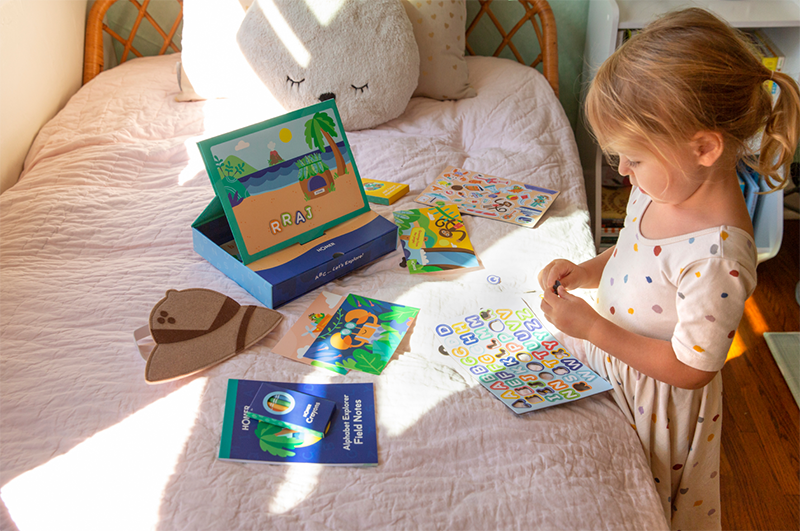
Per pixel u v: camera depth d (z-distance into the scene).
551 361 0.99
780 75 0.73
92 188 1.46
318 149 1.25
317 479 0.80
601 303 0.99
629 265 0.91
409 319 1.08
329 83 1.72
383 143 1.69
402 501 0.77
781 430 1.53
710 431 0.95
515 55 2.25
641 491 0.83
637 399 0.92
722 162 0.77
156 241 1.29
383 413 0.90
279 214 1.19
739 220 0.78
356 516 0.75
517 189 1.49
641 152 0.77
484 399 0.92
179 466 0.81
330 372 0.97
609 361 0.95
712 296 0.76
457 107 1.88
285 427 0.86
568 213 1.43
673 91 0.71
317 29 1.70
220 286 1.17
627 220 0.95
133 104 1.83
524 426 0.88
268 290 1.09
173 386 0.94
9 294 1.12
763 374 1.68
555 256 1.26
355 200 1.29
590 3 2.09
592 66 2.07
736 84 0.71
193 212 1.38
